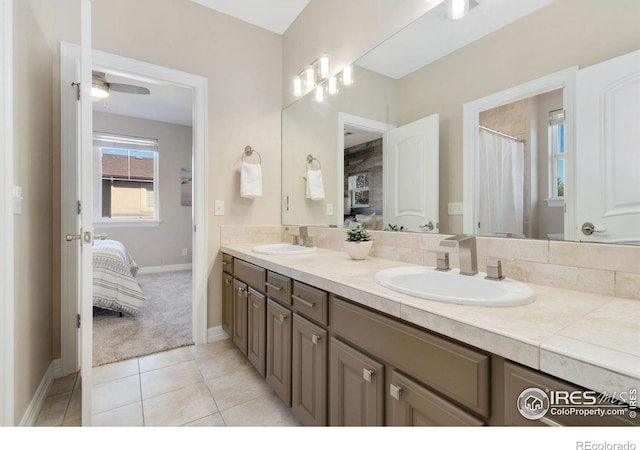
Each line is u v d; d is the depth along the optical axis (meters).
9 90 1.13
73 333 1.94
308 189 2.41
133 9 2.09
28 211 1.43
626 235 0.93
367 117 1.90
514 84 1.22
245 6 2.40
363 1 1.91
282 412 1.55
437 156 1.52
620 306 0.83
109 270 2.83
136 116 4.88
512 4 1.23
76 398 1.67
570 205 1.05
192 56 2.31
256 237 2.59
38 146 1.60
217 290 2.42
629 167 0.93
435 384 0.79
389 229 1.77
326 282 1.19
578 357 0.54
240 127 2.52
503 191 1.24
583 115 1.03
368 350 1.00
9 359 1.14
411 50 1.63
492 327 0.67
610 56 0.97
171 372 1.92
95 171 4.70
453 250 1.40
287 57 2.69
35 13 1.55
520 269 1.16
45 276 1.74
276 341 1.58
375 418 0.97
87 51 1.38
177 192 5.35
